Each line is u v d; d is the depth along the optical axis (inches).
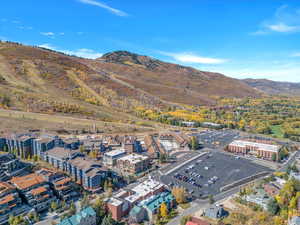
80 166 4845.0
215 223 3779.5
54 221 3718.0
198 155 7460.6
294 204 4030.5
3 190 3860.7
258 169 6328.7
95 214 3722.9
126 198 4264.3
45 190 4165.8
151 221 3880.4
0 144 5949.8
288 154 7583.7
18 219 3563.0
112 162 6166.3
